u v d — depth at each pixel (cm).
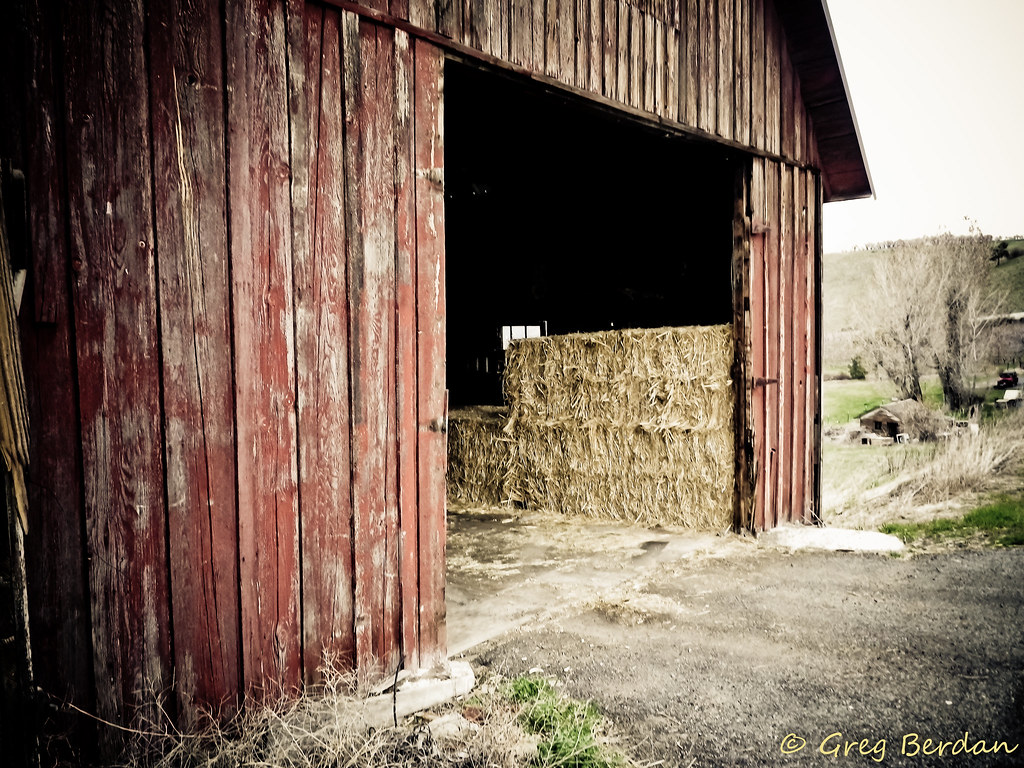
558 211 782
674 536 488
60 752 177
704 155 600
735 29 442
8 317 153
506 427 605
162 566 194
